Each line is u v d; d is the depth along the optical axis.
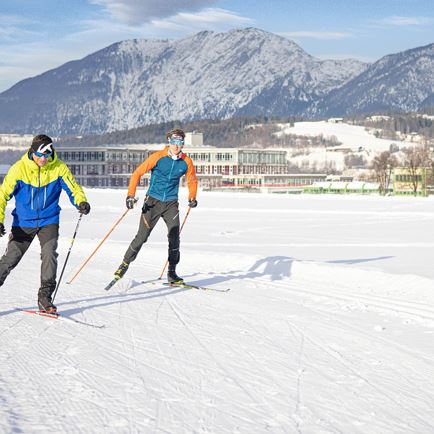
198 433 3.46
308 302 7.73
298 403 4.00
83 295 8.07
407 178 94.75
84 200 6.60
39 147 6.35
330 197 60.19
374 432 3.54
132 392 4.15
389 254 14.41
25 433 3.40
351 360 5.06
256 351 5.30
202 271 10.72
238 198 59.16
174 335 5.85
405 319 6.68
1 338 5.64
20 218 6.60
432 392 4.27
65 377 4.46
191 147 141.00
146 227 8.59
